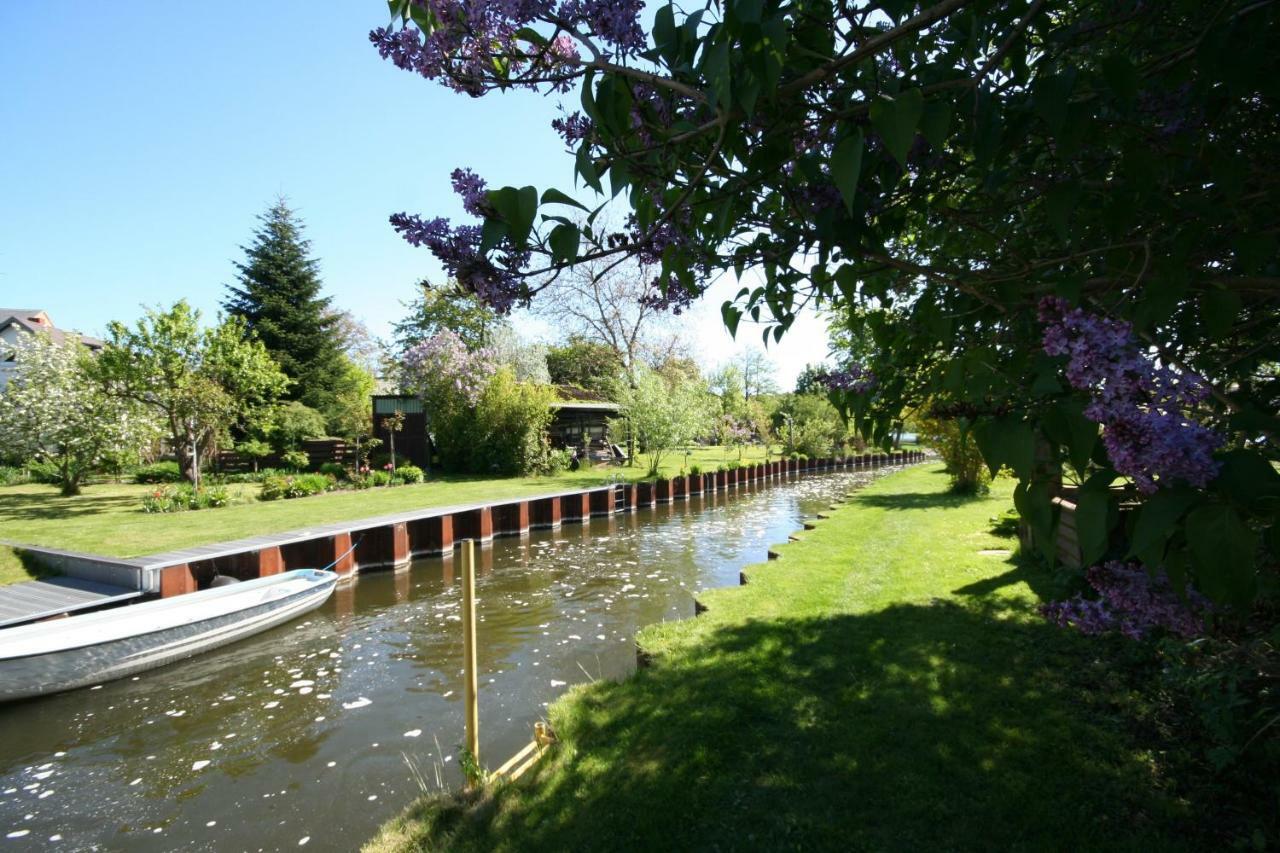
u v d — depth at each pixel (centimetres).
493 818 301
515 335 3131
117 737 493
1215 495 90
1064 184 123
